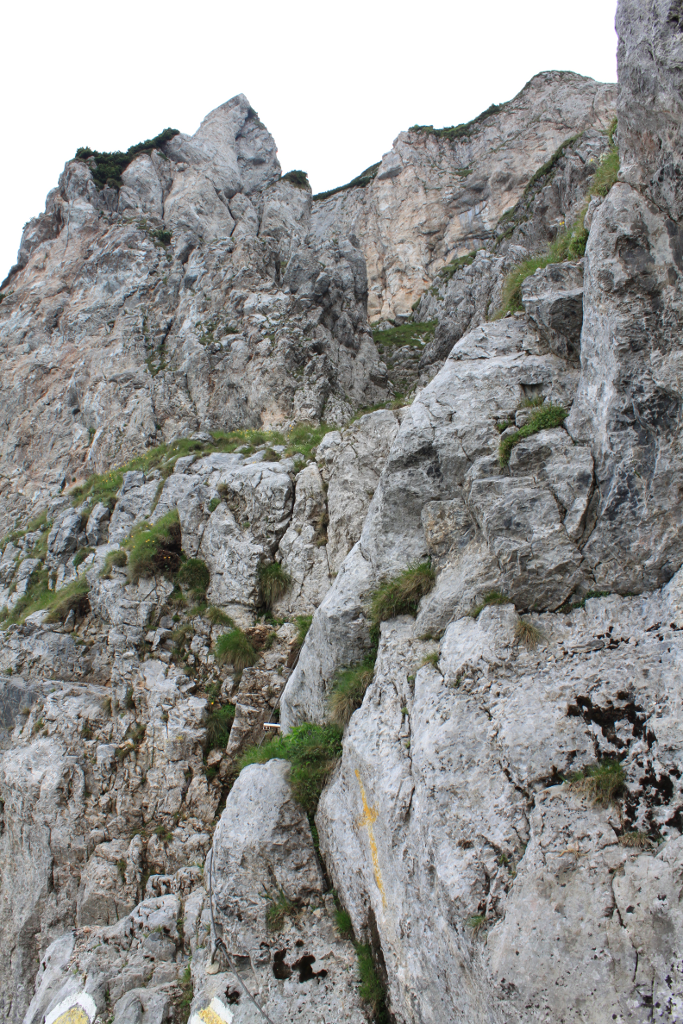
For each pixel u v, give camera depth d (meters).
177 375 23.73
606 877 5.20
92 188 32.47
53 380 27.25
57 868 11.07
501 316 10.35
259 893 7.74
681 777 5.36
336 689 8.62
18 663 14.02
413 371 24.77
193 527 14.41
